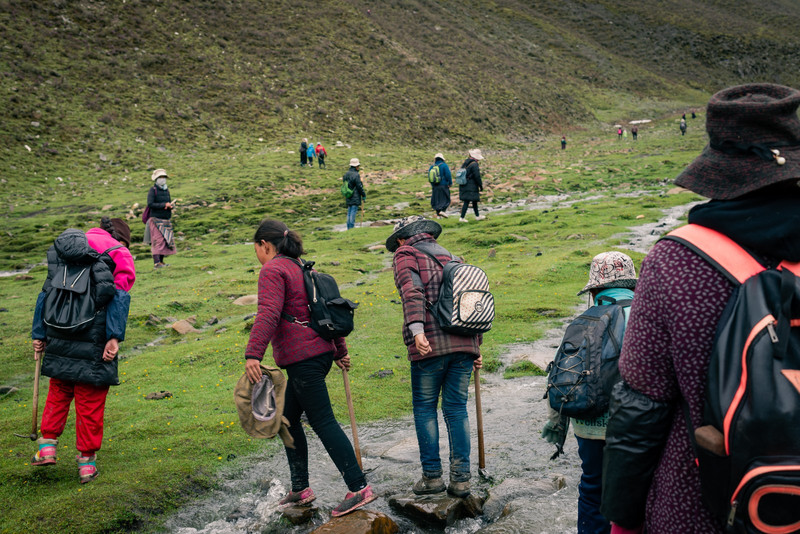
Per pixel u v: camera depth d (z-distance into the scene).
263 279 3.69
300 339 3.74
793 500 1.38
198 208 24.55
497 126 60.44
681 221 16.45
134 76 47.28
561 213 19.16
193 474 4.50
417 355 3.91
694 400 1.64
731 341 1.52
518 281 11.33
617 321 2.94
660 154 37.31
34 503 4.10
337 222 21.42
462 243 15.91
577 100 77.38
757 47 109.50
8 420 5.97
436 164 19.67
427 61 69.12
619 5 119.19
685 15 119.19
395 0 84.94
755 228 1.60
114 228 5.18
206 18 58.81
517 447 4.93
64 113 40.00
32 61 44.16
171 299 11.91
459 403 3.96
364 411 5.96
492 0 112.69
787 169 1.58
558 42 98.88
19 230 21.98
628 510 1.89
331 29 65.69
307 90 53.84
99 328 4.44
